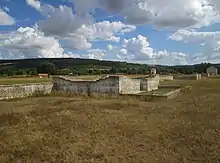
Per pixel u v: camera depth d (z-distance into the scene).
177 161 7.68
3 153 8.30
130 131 10.83
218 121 12.47
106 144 9.15
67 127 11.30
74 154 8.16
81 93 26.34
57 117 13.23
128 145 9.08
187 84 41.78
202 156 8.05
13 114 14.37
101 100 20.53
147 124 12.08
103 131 10.75
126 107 16.89
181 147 8.90
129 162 7.58
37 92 25.39
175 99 21.66
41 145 8.99
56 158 7.86
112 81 25.67
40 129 11.02
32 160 7.73
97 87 26.44
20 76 70.94
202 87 35.16
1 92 21.59
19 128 11.21
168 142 9.44
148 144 9.21
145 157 7.98
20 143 9.23
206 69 100.00
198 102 19.38
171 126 11.70
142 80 32.06
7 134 10.34
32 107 16.84
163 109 16.25
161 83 45.84
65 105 17.39
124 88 26.48
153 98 21.44
